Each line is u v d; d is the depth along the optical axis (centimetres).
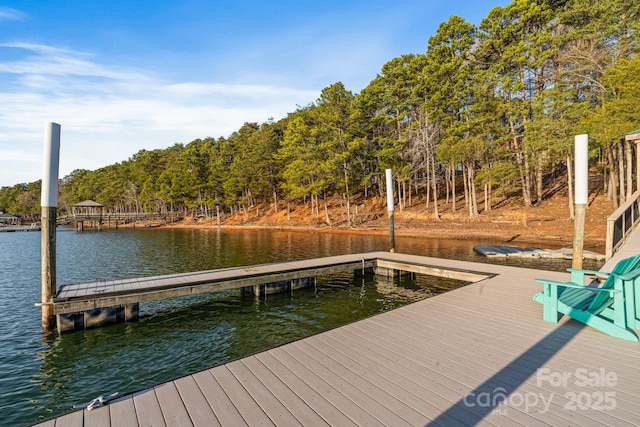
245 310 899
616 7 1862
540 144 2072
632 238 875
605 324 456
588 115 1878
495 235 2144
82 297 746
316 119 3353
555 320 512
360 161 3328
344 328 514
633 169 2214
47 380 549
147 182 5853
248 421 288
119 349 666
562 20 2172
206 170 5256
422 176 3594
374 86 3125
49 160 757
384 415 292
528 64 2266
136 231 4356
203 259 1781
